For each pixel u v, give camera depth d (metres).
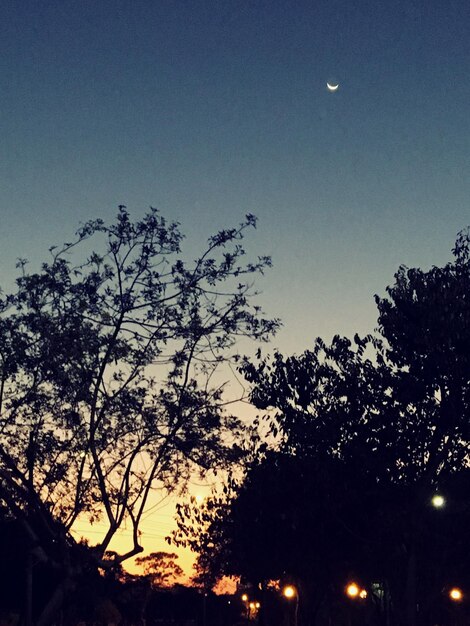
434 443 32.69
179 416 20.41
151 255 20.58
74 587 20.25
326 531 34.38
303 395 33.31
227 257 20.86
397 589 34.38
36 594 43.59
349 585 50.41
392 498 32.88
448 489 32.62
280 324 21.11
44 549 20.39
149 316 20.56
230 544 41.94
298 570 37.62
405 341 32.72
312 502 33.22
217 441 20.80
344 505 33.09
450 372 31.78
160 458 20.67
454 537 32.56
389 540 33.03
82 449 20.23
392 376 33.16
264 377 33.69
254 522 35.41
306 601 61.06
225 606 104.69
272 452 33.53
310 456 33.03
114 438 20.42
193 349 20.78
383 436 32.56
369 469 32.53
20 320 19.84
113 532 20.28
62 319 20.20
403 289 33.44
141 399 20.47
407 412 32.88
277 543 35.91
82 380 19.95
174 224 20.73
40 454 19.91
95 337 20.06
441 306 31.69
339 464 32.81
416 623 33.03
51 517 20.16
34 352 19.77
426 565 33.81
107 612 47.62
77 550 20.14
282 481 33.31
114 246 20.55
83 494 20.14
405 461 32.69
